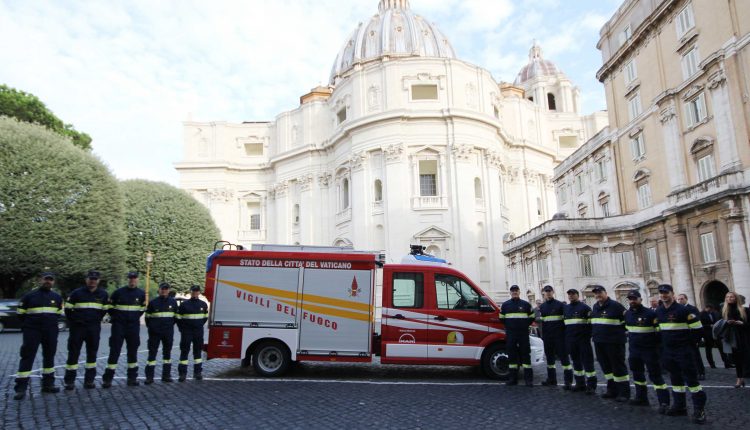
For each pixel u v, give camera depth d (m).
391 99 54.22
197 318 13.43
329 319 14.12
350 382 13.12
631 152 35.12
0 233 32.97
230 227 69.94
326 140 62.97
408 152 53.34
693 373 9.25
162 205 50.59
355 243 53.69
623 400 10.89
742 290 24.23
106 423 8.94
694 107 28.77
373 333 14.16
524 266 42.47
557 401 10.95
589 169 41.62
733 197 24.67
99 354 19.20
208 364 16.61
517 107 66.12
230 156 71.81
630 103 35.19
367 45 75.81
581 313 11.98
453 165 52.62
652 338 10.15
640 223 32.88
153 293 48.34
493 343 13.99
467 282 14.46
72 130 54.91
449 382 13.32
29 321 11.11
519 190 63.97
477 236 52.62
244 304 14.18
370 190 54.19
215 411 9.83
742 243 24.39
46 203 34.81
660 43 31.55
